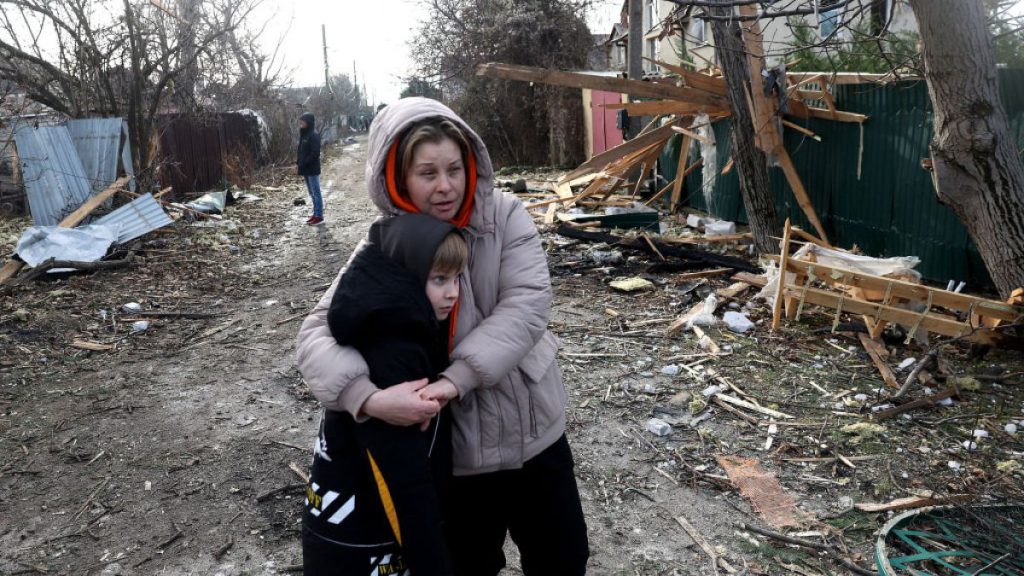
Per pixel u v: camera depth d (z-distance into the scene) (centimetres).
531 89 2162
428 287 182
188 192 1545
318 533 182
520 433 198
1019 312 516
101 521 358
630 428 439
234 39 1805
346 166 2377
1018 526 315
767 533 334
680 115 1090
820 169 884
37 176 1111
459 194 185
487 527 215
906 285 545
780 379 503
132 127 1284
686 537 335
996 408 451
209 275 842
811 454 404
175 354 593
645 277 763
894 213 766
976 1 501
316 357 181
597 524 346
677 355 550
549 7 2141
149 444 436
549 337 216
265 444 433
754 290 698
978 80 512
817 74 818
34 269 802
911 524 321
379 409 172
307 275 841
